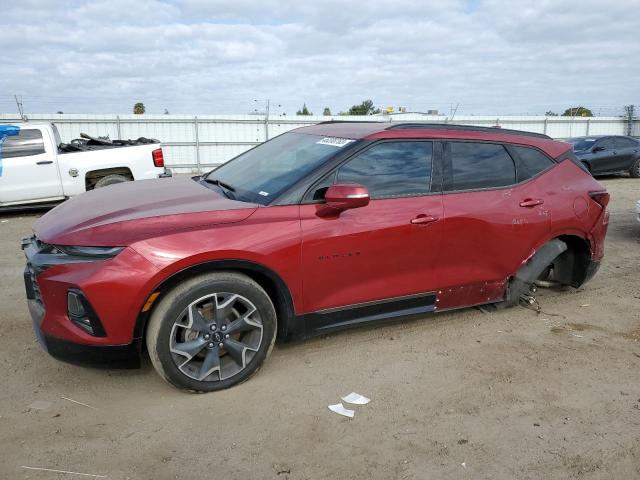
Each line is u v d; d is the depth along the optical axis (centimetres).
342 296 377
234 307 344
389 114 2705
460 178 420
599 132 3095
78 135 2108
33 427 300
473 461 279
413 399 339
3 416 310
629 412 331
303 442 292
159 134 2219
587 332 452
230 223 336
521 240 445
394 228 383
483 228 422
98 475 262
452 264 417
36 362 378
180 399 333
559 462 281
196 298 323
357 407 328
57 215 367
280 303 359
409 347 414
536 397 345
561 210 463
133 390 343
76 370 367
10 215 1077
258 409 323
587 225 482
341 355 397
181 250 315
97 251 311
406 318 458
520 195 445
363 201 342
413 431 304
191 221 331
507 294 463
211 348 334
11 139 978
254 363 350
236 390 345
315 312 371
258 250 335
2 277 589
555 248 471
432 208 400
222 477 263
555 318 481
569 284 522
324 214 361
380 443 293
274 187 371
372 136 391
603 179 1778
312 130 467
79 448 282
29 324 445
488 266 435
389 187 391
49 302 318
